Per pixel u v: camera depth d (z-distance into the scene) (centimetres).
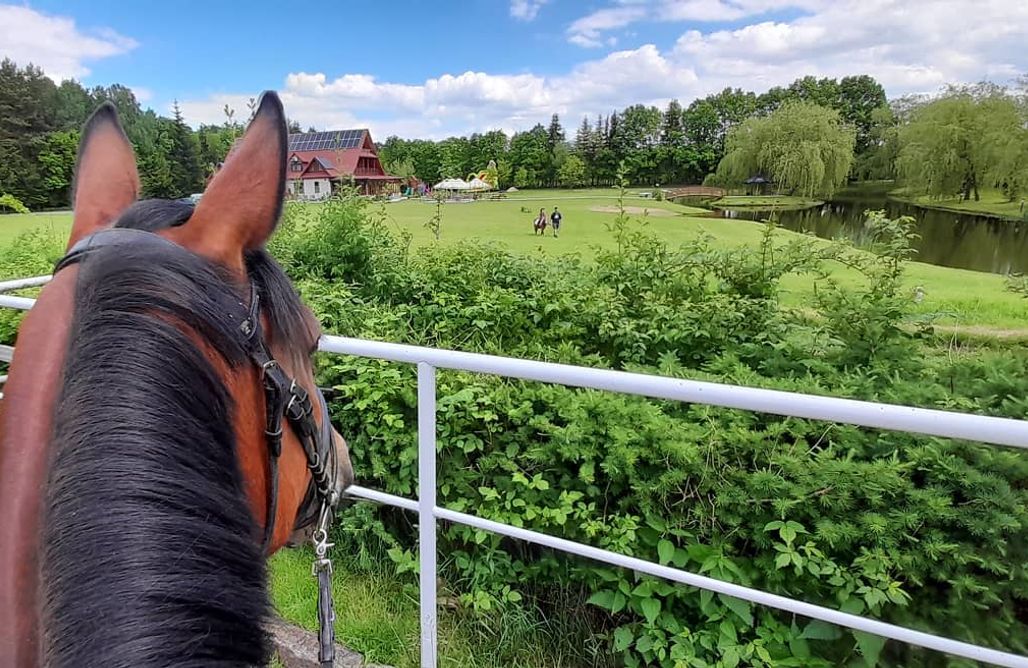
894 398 247
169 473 65
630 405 227
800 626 199
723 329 346
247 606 68
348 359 283
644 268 422
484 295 409
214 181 88
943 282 523
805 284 461
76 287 75
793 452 206
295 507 100
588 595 221
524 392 243
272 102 91
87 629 57
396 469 256
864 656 179
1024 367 269
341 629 219
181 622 60
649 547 210
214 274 81
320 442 107
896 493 189
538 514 220
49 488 64
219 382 74
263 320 92
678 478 204
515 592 218
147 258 76
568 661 210
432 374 168
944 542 183
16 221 962
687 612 206
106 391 67
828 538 187
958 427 108
